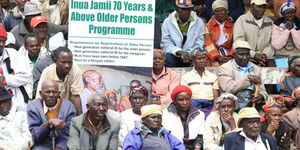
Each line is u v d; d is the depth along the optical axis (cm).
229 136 1006
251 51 1294
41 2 1370
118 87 1102
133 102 1078
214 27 1339
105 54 1098
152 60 1100
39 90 1084
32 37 1163
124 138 1023
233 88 1174
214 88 1202
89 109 1034
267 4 1442
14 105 1052
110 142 1041
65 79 1083
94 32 1097
